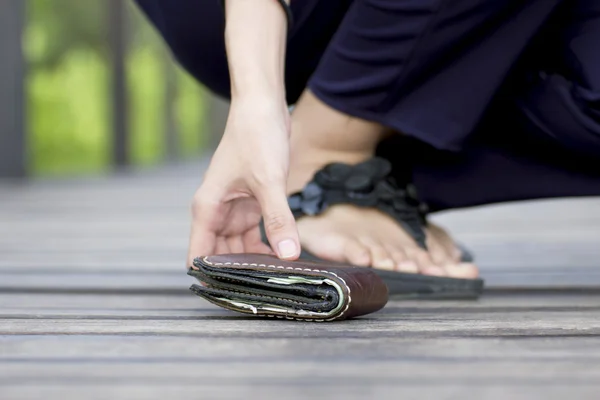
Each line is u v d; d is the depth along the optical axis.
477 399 0.71
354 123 1.08
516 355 0.80
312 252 1.08
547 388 0.73
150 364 0.78
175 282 1.27
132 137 6.01
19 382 0.74
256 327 0.89
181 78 9.04
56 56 6.69
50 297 1.13
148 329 0.89
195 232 0.97
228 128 0.96
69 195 3.63
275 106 0.96
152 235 2.08
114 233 2.13
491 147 1.14
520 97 1.11
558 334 0.87
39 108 6.81
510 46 1.04
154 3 1.21
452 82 1.04
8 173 4.15
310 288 0.89
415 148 1.14
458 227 2.39
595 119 1.07
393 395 0.72
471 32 1.03
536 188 1.13
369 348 0.82
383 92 1.05
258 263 0.90
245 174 0.94
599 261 1.53
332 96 1.07
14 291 1.17
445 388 0.73
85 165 7.49
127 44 5.79
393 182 1.12
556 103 1.08
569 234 2.15
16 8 3.95
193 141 11.10
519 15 1.03
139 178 5.18
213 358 0.79
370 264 1.07
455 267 1.10
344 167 1.10
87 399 0.71
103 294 1.15
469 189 1.15
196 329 0.89
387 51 1.03
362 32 1.04
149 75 8.79
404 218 1.12
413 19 1.01
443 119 1.05
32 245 1.82
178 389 0.73
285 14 0.99
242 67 0.96
